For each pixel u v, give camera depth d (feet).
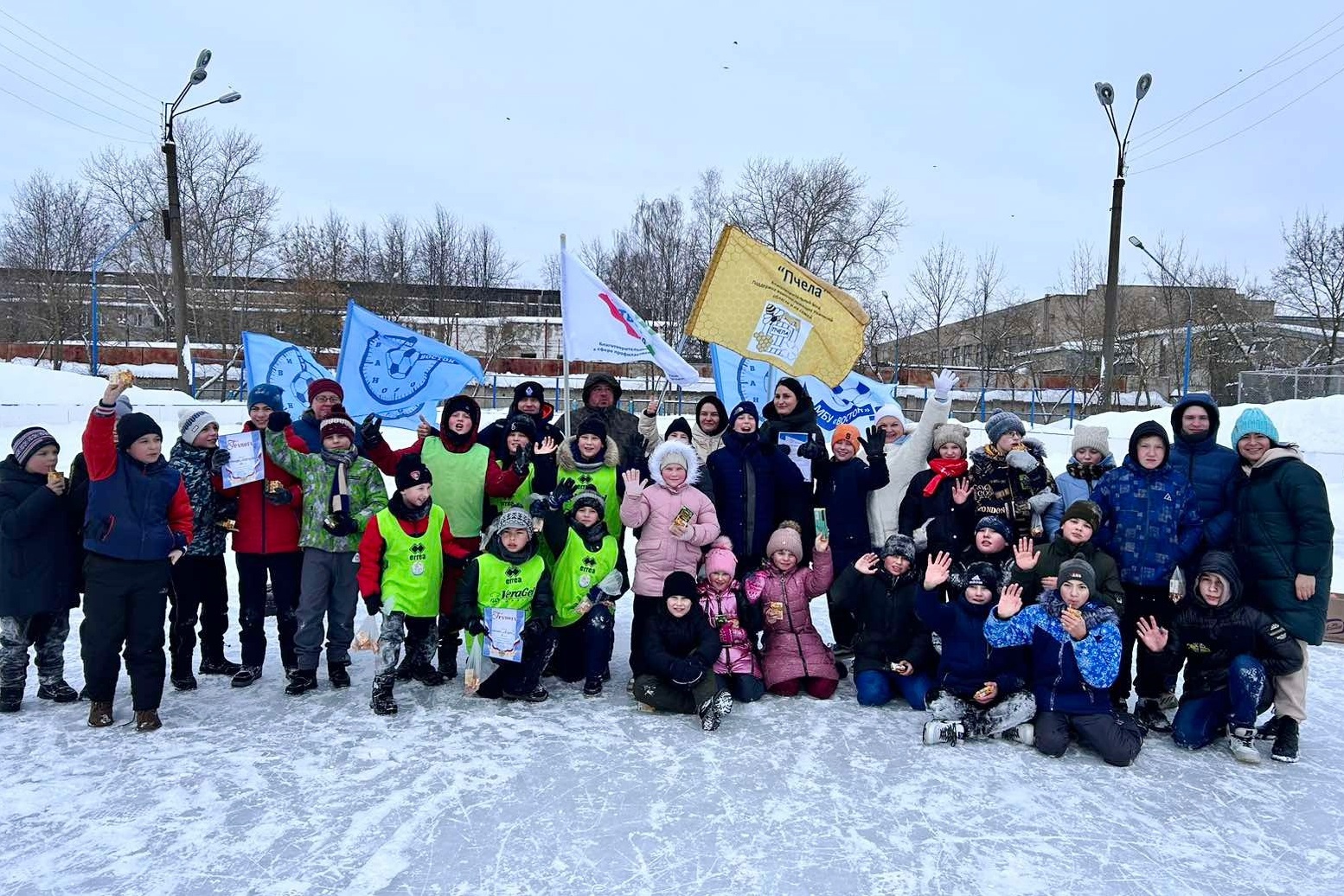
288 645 18.45
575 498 18.40
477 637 17.30
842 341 23.08
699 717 16.85
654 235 155.63
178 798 12.98
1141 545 16.65
